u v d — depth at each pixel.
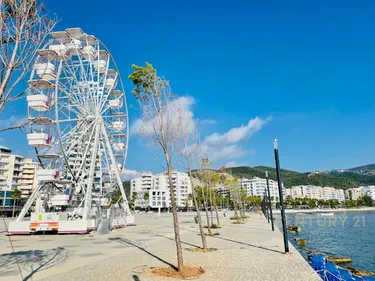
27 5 9.04
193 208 180.88
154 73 15.63
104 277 12.56
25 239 28.88
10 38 8.77
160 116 15.64
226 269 14.00
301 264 15.10
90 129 39.69
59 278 12.52
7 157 110.56
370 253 31.03
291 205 195.38
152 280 11.96
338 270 15.19
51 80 32.97
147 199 171.62
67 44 35.88
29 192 113.62
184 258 17.14
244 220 62.28
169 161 15.27
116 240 27.22
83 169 38.97
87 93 39.28
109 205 53.41
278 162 19.83
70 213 35.62
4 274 13.38
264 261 16.02
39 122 32.25
